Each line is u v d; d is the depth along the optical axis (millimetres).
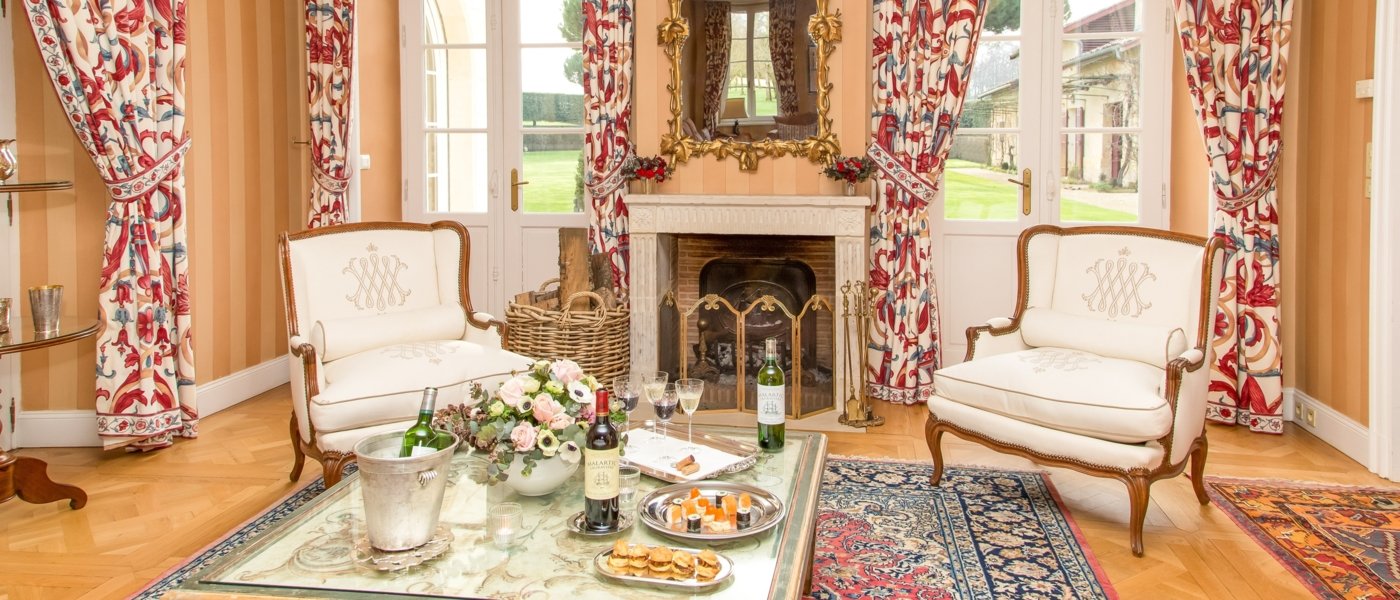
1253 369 4508
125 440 4035
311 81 5332
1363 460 3982
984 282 5457
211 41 4762
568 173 5828
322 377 3510
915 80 4980
